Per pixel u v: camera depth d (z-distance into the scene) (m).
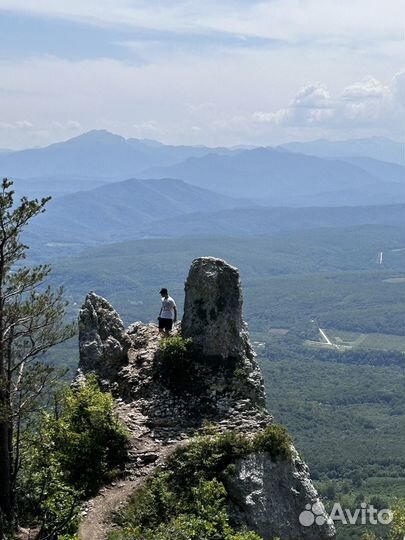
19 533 27.61
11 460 29.25
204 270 37.28
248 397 34.88
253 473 28.34
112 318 39.91
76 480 30.45
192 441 30.27
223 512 27.11
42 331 29.11
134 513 28.00
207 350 36.25
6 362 29.27
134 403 35.28
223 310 36.62
